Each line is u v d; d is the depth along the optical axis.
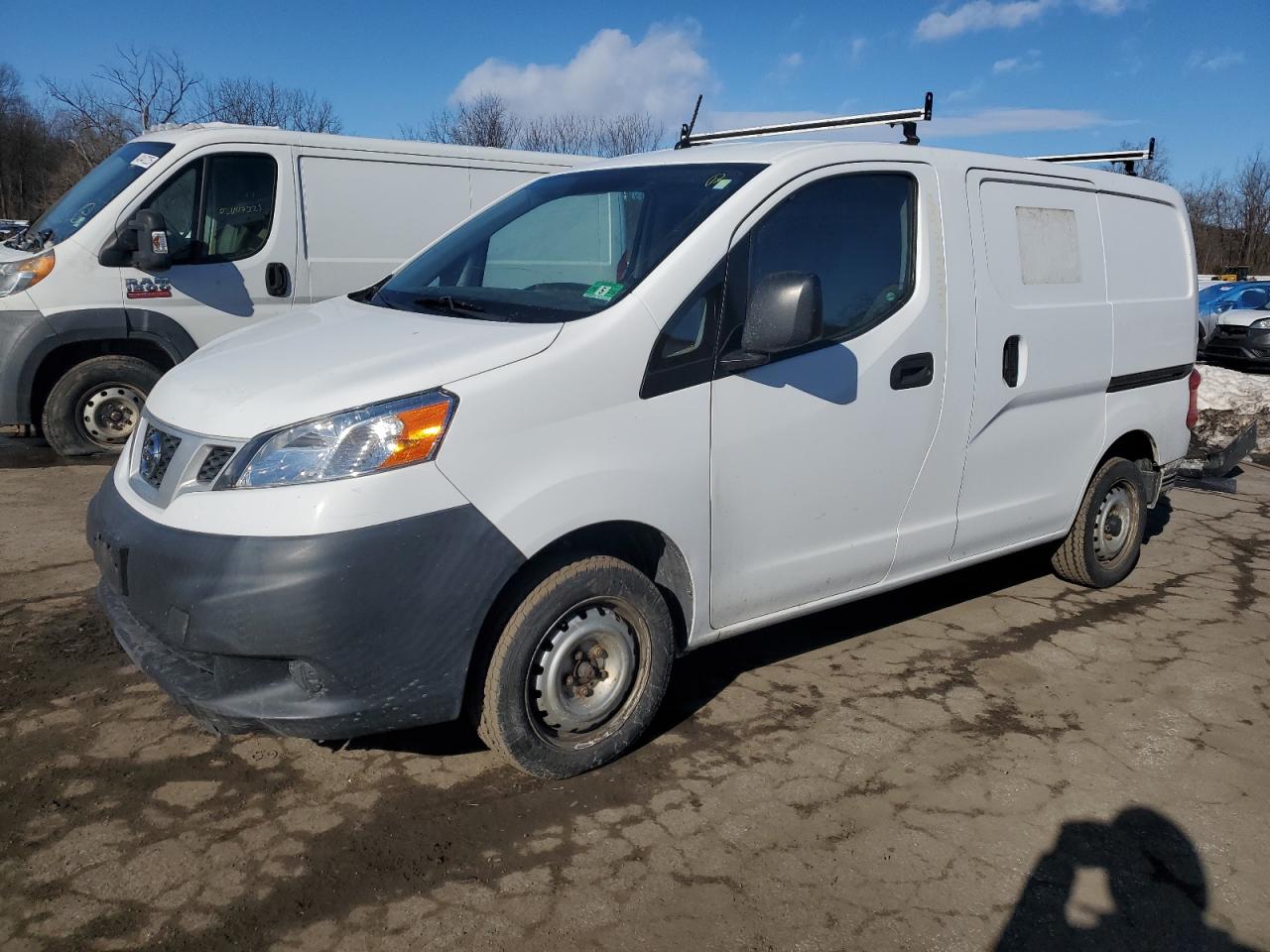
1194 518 7.09
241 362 3.24
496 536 2.90
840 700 3.96
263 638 2.73
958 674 4.25
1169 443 5.45
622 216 3.73
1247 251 49.94
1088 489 5.08
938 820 3.19
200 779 3.21
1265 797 3.42
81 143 26.56
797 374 3.54
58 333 6.59
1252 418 9.48
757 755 3.52
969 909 2.79
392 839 2.96
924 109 4.17
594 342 3.10
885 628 4.74
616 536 3.32
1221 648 4.68
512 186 8.21
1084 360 4.73
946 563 4.34
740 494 3.46
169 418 3.10
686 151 4.08
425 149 7.76
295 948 2.52
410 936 2.58
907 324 3.89
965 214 4.15
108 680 3.80
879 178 3.90
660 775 3.36
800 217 3.63
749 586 3.58
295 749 3.40
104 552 3.04
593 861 2.90
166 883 2.73
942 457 4.12
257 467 2.80
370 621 2.77
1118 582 5.48
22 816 2.98
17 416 6.67
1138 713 3.98
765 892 2.81
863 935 2.67
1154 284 5.23
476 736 3.54
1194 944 2.70
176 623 2.80
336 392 2.86
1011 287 4.34
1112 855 3.06
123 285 6.73
